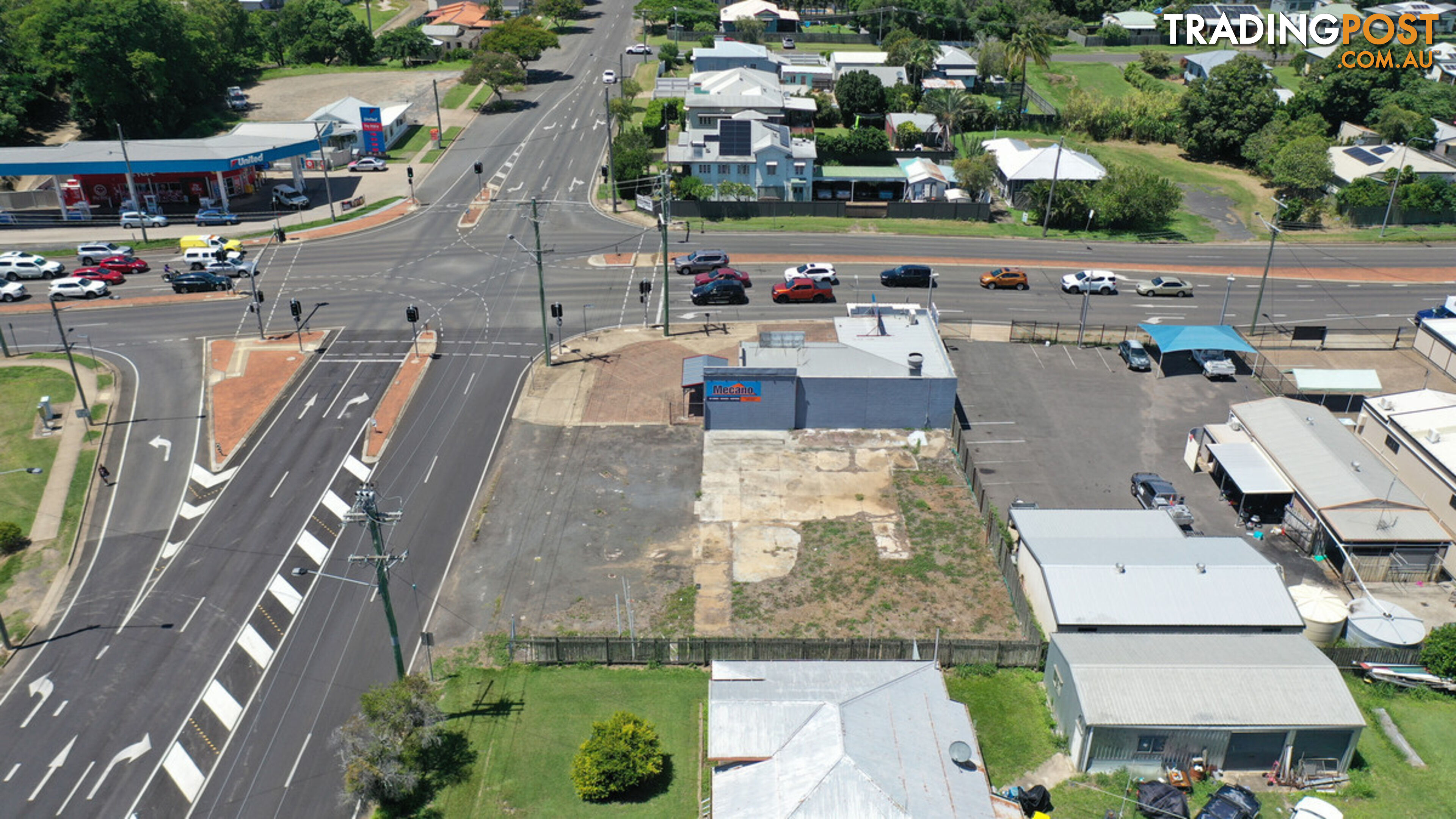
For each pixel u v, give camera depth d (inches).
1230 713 1624.0
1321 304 3575.3
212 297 3555.6
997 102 6122.1
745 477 2506.2
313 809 1632.6
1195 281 3777.1
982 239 4224.9
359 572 2181.3
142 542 2282.2
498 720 1785.2
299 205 4480.8
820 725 1544.0
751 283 3651.6
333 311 3440.0
